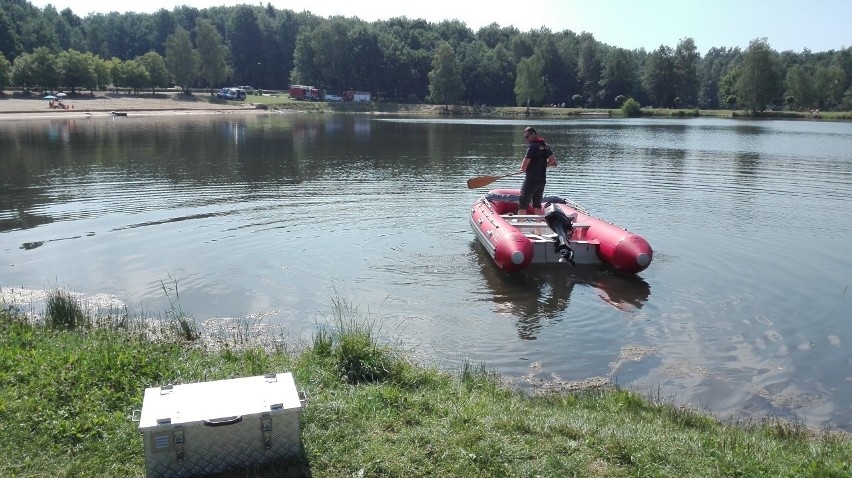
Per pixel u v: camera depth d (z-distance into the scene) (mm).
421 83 79438
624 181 16609
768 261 9297
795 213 12625
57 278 8227
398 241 10234
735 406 5246
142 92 72812
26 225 11031
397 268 8859
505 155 23016
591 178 17141
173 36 72062
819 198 14320
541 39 89812
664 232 11008
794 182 16656
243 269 8695
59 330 6035
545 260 9258
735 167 19828
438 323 6938
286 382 3689
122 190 14531
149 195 13922
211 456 3336
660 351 6320
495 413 4277
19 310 6988
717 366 5992
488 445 3717
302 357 5320
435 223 11492
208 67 71875
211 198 13633
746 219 12047
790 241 10438
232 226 11070
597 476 3508
